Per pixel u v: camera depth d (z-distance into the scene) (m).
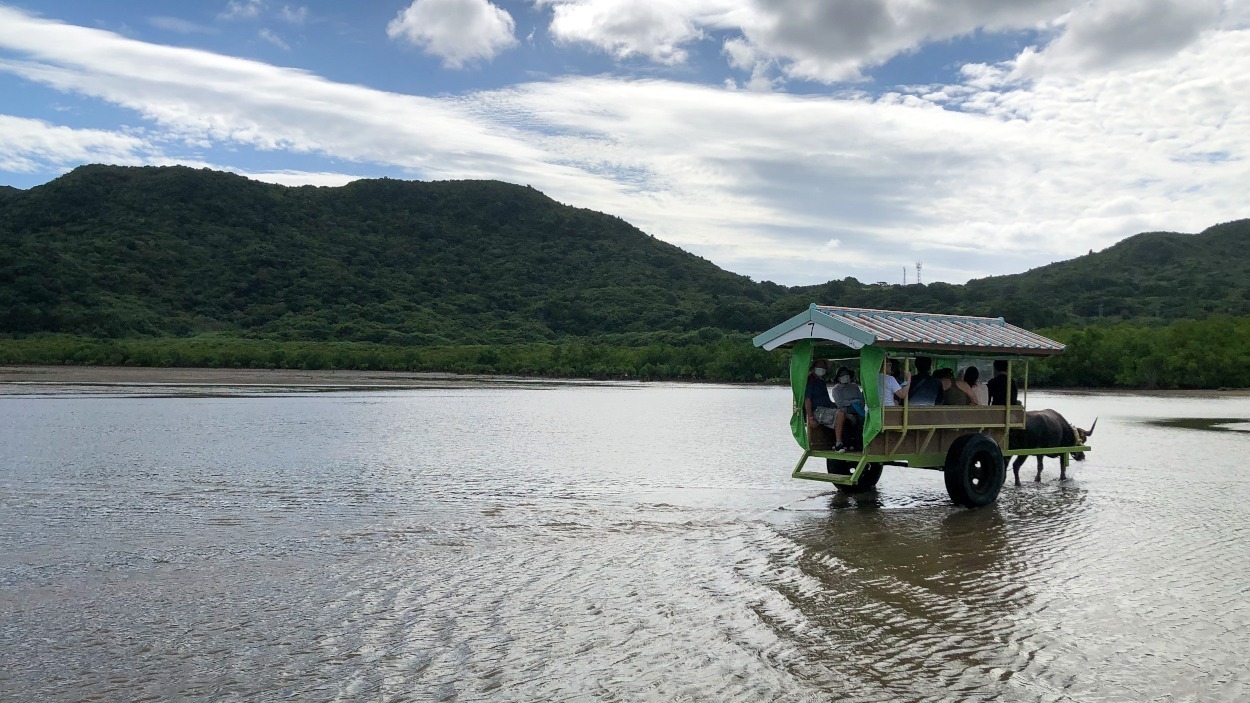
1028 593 8.96
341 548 10.73
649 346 82.38
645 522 12.51
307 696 6.18
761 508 13.76
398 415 31.11
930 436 14.08
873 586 9.18
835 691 6.36
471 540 11.24
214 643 7.25
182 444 21.20
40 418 27.17
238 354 68.94
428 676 6.56
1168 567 10.06
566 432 25.95
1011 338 15.41
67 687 6.31
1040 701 6.22
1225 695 6.34
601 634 7.54
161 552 10.47
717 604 8.47
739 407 38.97
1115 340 60.88
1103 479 17.14
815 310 13.97
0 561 9.98
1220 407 40.66
